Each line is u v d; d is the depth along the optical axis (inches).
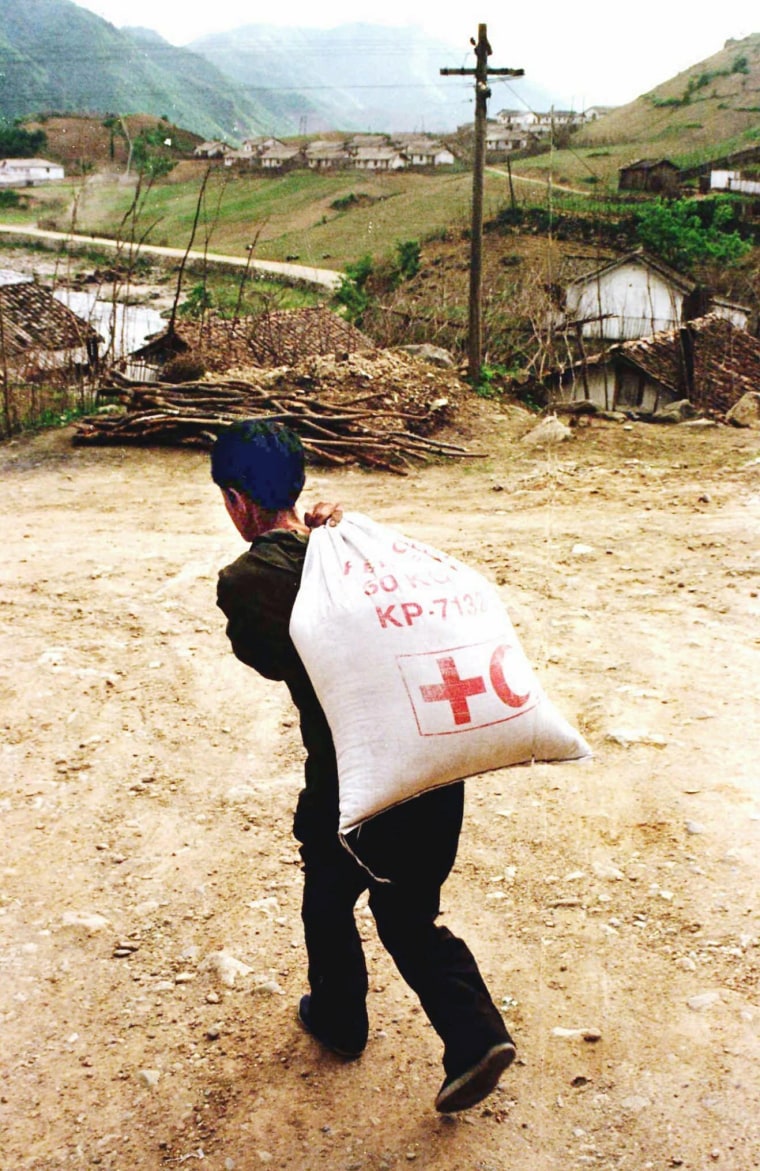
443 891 134.4
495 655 89.2
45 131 5255.9
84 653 219.3
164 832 150.9
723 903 126.6
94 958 122.8
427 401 542.9
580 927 125.0
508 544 304.3
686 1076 100.3
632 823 146.9
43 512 378.9
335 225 3262.8
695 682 193.6
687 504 349.1
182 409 490.9
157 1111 99.6
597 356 893.2
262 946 124.7
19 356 696.4
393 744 84.2
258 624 89.6
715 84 4781.0
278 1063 105.7
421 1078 103.0
